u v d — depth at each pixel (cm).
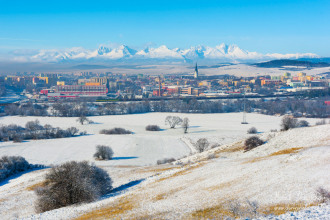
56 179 4819
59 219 3841
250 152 6612
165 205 3650
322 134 5928
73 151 13650
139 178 6366
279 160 4412
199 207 3322
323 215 2316
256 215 2753
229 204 3198
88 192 4716
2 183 8038
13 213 4959
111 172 7994
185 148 14000
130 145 14825
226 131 18425
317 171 3459
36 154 13112
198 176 4825
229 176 4316
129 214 3538
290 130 7231
